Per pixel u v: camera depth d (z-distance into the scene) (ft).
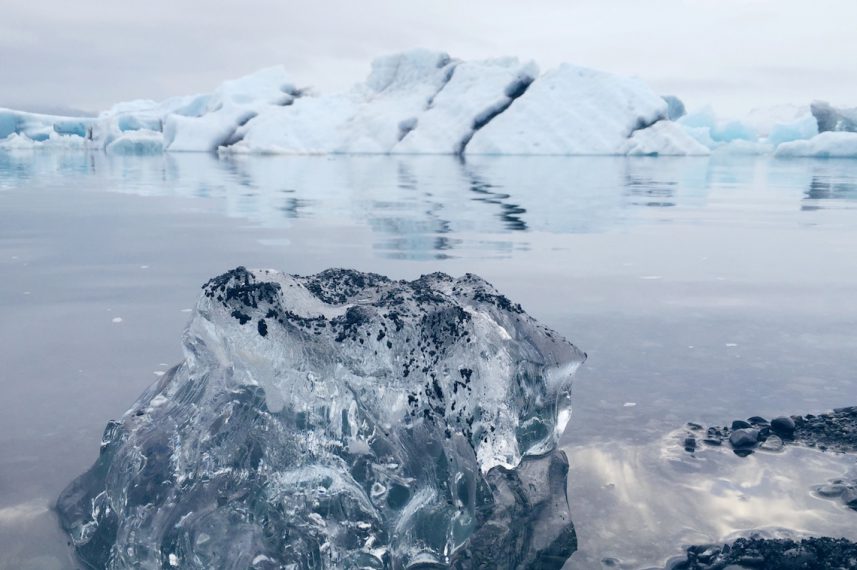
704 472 5.89
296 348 5.06
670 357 9.12
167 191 40.11
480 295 6.86
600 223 25.77
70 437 6.42
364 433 5.06
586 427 6.88
